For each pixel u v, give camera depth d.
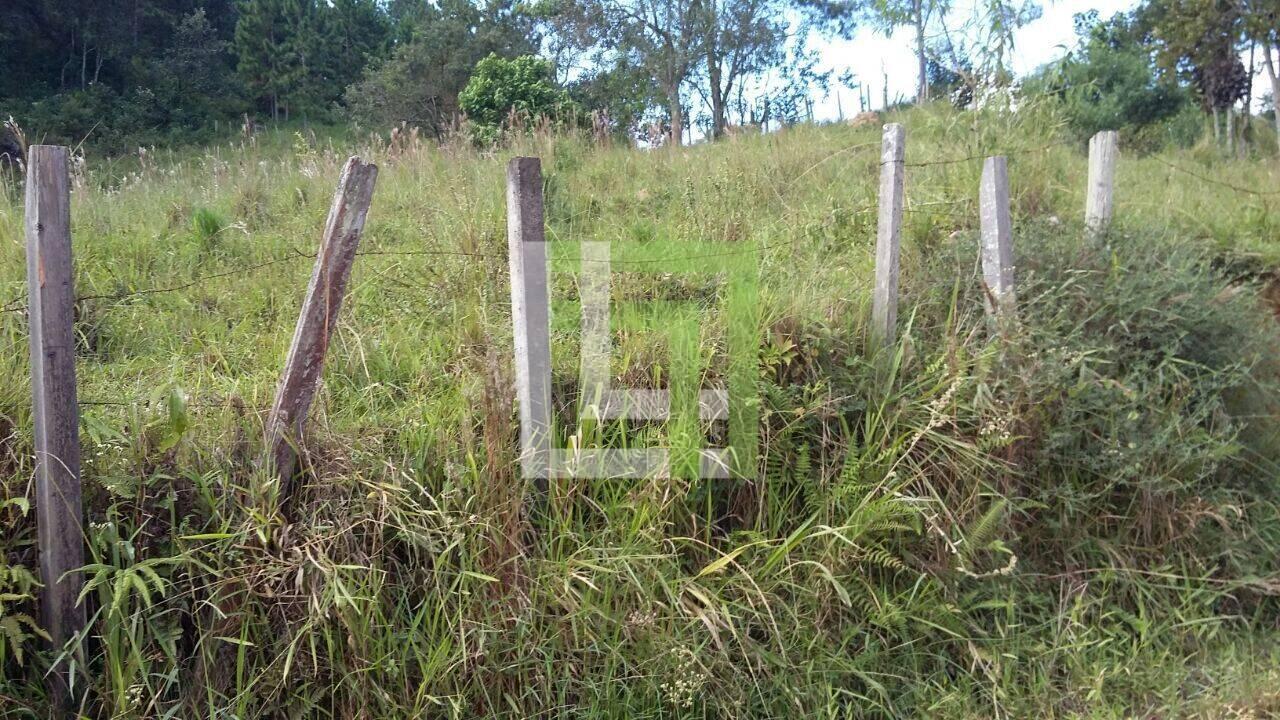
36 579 3.03
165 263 5.60
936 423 4.02
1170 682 3.84
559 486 3.53
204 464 3.24
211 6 41.22
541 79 15.77
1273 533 4.68
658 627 3.43
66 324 2.87
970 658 3.86
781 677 3.52
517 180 3.46
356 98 32.50
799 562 3.66
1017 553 4.22
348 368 4.19
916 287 5.09
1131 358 4.94
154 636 3.03
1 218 5.37
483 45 32.50
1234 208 8.23
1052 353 4.41
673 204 7.18
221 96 35.16
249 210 7.11
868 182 7.38
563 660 3.33
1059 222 5.73
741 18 31.34
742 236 6.13
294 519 3.27
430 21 36.19
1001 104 7.37
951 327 4.71
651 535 3.59
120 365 4.08
